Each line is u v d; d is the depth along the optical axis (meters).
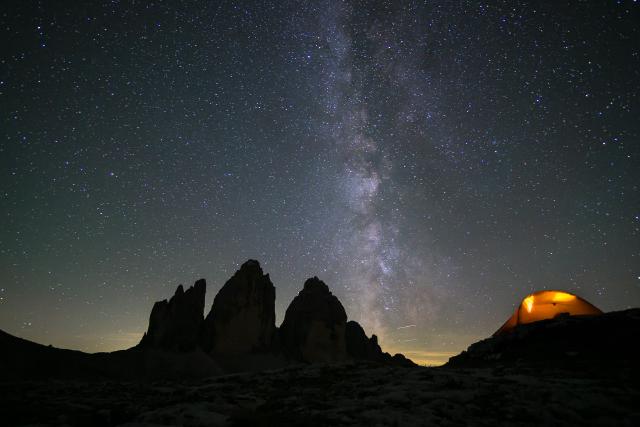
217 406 15.98
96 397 21.05
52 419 15.37
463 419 12.85
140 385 26.52
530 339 26.73
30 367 32.91
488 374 20.14
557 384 16.44
